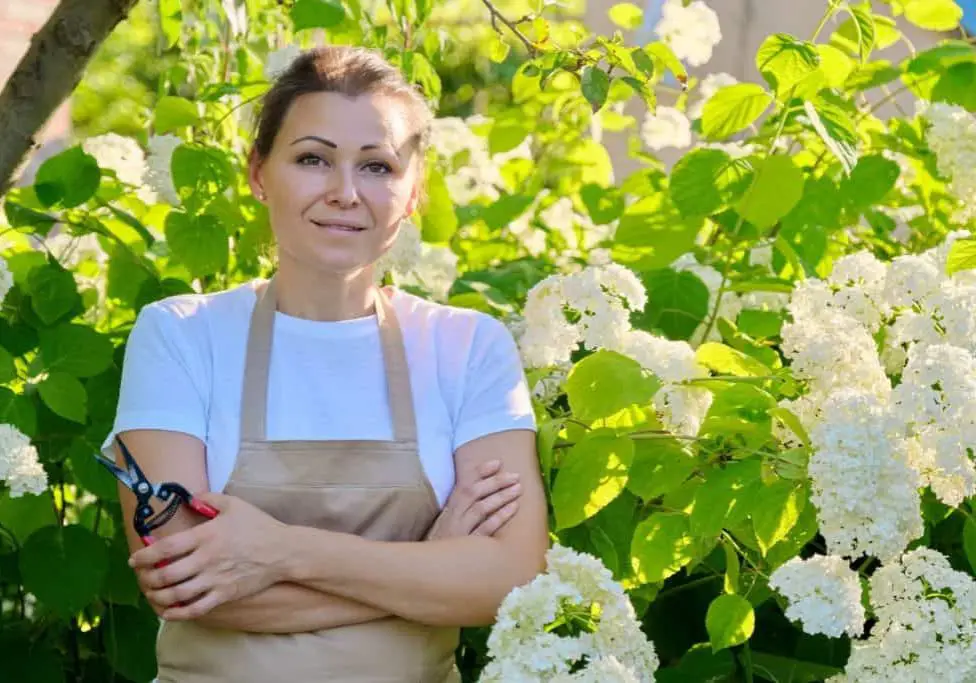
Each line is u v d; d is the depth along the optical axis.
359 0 3.22
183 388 2.18
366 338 2.27
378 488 2.17
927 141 3.11
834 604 2.09
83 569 2.62
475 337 2.34
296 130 2.18
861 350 2.36
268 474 2.15
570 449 2.46
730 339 2.86
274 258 3.06
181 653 2.15
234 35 3.70
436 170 3.05
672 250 2.79
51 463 2.84
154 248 3.12
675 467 2.34
